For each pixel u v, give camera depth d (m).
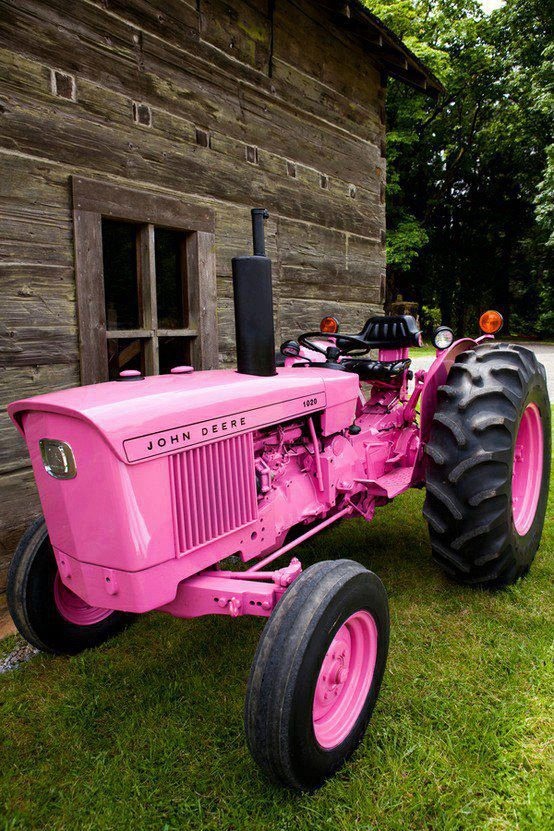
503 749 1.84
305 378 2.36
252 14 4.06
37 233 2.84
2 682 2.30
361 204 5.61
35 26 2.77
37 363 2.89
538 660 2.27
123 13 3.16
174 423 1.72
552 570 3.09
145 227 3.37
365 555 3.32
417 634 2.50
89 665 2.38
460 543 2.64
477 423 2.58
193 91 3.63
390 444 3.21
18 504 2.87
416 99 18.42
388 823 1.60
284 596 1.70
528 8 18.86
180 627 2.65
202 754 1.87
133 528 1.61
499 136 21.58
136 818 1.64
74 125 2.96
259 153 4.22
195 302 3.72
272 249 4.42
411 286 26.16
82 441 1.62
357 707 1.87
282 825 1.61
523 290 27.02
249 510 2.02
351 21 4.75
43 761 1.87
